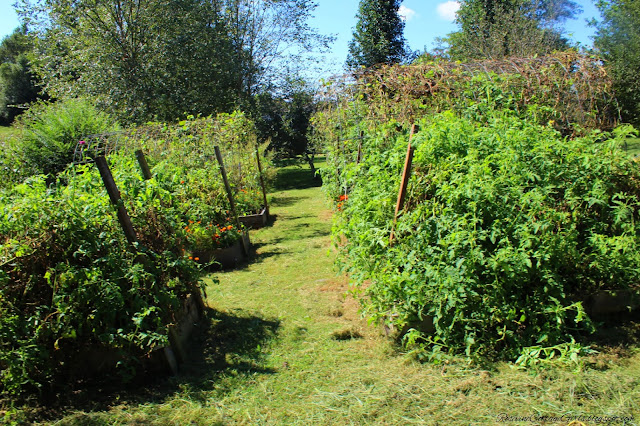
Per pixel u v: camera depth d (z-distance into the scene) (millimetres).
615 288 3436
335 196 8195
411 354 3146
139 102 13570
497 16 16453
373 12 16781
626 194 3549
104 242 3125
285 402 2744
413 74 5875
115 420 2645
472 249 3045
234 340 3656
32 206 3029
